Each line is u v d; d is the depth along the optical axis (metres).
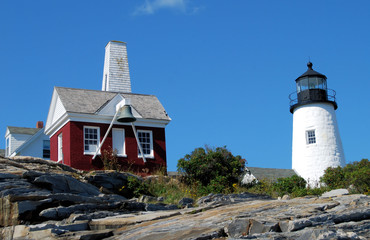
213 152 25.78
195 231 12.11
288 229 11.46
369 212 12.28
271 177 33.84
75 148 26.31
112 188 21.61
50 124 30.02
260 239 10.80
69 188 18.22
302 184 25.12
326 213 12.59
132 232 13.13
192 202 19.97
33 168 20.64
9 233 13.59
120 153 27.45
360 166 28.30
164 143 28.81
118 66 34.44
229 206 15.77
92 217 15.57
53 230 13.34
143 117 28.41
